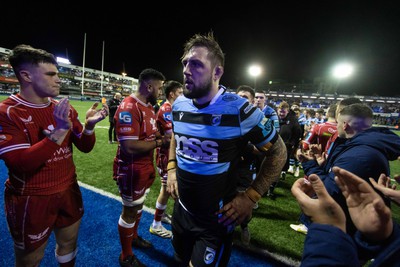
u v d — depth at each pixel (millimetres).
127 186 1990
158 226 2633
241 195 1318
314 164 1849
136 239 2420
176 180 1570
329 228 657
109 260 2209
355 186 707
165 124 2609
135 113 1896
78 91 44688
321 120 9078
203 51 1229
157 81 1981
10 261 2105
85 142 1694
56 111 1214
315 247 648
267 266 2281
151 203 3451
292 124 4703
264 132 1246
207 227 1330
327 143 3404
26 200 1334
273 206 3705
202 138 1260
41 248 1450
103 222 2816
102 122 13406
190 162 1304
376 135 1444
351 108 1675
